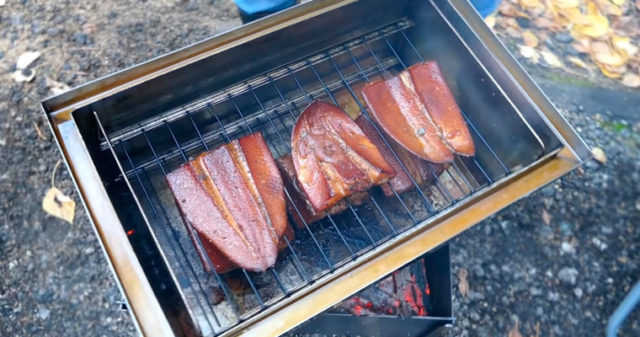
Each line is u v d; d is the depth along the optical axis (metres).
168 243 0.56
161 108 0.55
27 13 0.78
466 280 0.64
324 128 0.53
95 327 0.61
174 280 0.45
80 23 0.77
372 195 0.58
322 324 0.57
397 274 0.61
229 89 0.57
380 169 0.51
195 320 0.46
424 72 0.55
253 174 0.51
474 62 0.55
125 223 0.48
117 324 0.62
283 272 0.55
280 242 0.53
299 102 0.62
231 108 0.59
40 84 0.73
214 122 0.60
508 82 0.52
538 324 0.63
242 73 0.57
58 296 0.62
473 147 0.53
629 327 0.64
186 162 0.53
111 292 0.63
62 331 0.61
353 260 0.48
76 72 0.74
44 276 0.63
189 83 0.54
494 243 0.66
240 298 0.54
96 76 0.74
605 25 0.84
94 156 0.49
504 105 0.54
